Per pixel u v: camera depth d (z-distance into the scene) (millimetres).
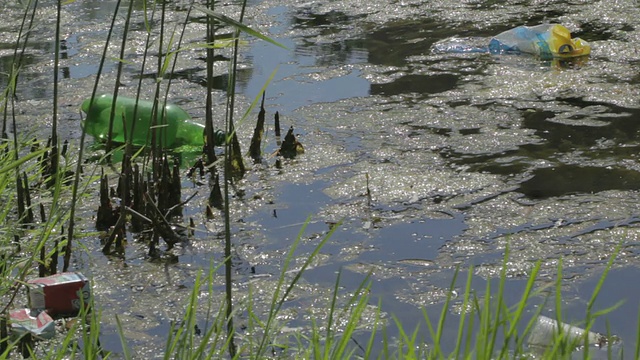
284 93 14117
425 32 17172
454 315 7812
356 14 18688
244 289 8383
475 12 18281
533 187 10391
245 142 12195
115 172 11320
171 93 14219
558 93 13508
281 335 7469
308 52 16250
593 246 8945
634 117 12438
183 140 12289
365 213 9922
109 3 20328
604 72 14320
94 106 12375
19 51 16891
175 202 10203
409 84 14305
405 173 10898
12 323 7656
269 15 18859
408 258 8875
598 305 7840
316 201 10297
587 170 10797
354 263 8805
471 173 10852
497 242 9141
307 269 8727
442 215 9812
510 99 13367
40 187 10305
